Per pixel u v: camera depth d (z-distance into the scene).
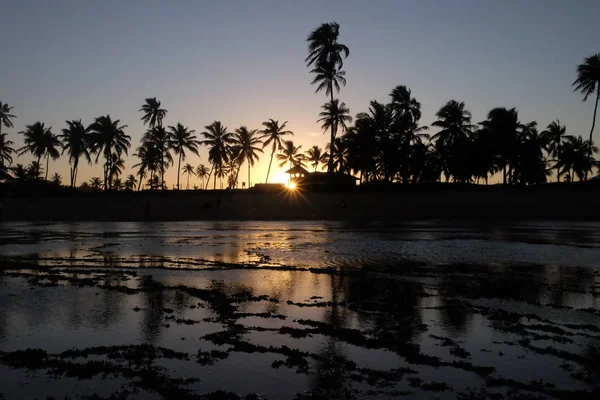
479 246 23.80
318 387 6.44
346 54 60.22
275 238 28.98
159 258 19.52
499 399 6.08
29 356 7.59
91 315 10.23
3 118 82.31
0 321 9.78
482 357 7.63
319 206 58.41
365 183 76.06
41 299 11.77
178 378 6.73
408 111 72.12
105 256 20.22
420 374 6.91
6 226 43.59
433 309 10.77
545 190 59.25
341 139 78.38
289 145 110.81
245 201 59.00
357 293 12.48
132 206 59.25
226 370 7.05
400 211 57.88
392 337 8.66
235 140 90.56
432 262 18.22
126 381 6.64
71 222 51.53
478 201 56.75
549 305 11.16
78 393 6.25
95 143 84.31
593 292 12.62
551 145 91.12
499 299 11.78
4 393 6.25
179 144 85.19
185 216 58.16
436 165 76.25
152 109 83.62
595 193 53.78
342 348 8.05
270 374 6.89
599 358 7.57
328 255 20.33
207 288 13.13
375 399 6.08
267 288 13.15
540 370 7.07
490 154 71.38
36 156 87.44
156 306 11.02
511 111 71.81
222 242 26.45
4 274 15.60
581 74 62.00
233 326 9.35
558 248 22.88
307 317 10.06
